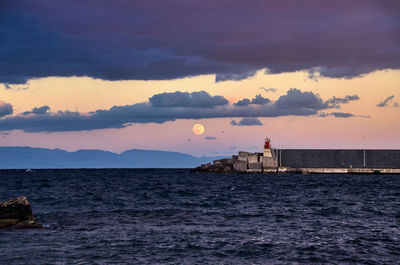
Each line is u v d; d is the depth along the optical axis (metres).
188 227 40.12
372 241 33.88
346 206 58.16
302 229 39.16
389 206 58.62
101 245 32.03
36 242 32.81
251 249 31.05
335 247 31.78
